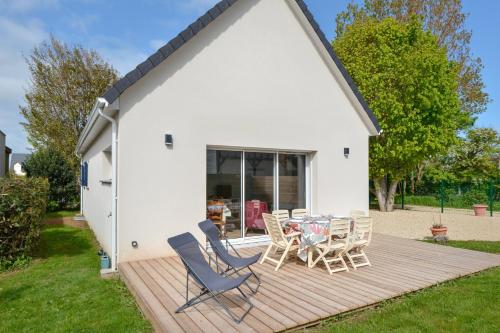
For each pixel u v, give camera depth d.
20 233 7.45
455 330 4.08
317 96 9.49
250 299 4.73
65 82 21.12
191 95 7.38
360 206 10.50
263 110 8.45
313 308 4.40
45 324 4.41
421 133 15.72
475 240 10.35
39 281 6.25
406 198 24.48
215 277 4.50
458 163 25.66
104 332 4.14
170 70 7.14
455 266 6.59
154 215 6.91
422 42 16.58
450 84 16.45
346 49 17.77
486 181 21.39
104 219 8.40
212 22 7.69
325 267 6.46
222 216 7.96
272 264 6.70
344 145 10.15
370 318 4.39
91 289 5.75
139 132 6.79
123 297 5.35
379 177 18.02
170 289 5.07
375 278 5.77
